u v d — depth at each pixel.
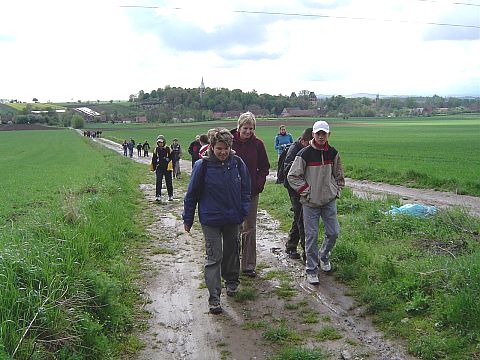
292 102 176.38
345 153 37.03
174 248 8.65
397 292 5.71
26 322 4.31
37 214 9.20
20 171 30.23
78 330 4.55
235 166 5.95
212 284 5.73
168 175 14.40
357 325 5.21
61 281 5.17
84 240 7.18
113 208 10.58
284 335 5.03
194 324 5.41
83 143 74.75
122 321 5.32
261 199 13.40
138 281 6.83
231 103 171.00
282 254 8.02
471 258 5.93
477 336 4.50
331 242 6.75
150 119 159.50
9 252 5.39
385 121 136.62
